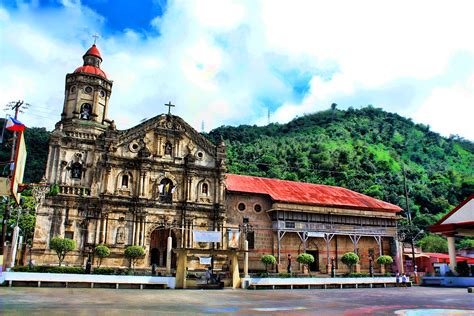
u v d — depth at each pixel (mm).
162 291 32000
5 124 34281
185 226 49438
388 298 28500
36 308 17844
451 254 47406
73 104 50219
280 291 35500
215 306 21297
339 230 55344
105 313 16844
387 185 106188
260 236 53094
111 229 46438
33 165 84562
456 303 24750
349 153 122000
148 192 49062
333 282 42719
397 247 58719
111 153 48156
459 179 119875
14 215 55781
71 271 36938
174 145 51812
